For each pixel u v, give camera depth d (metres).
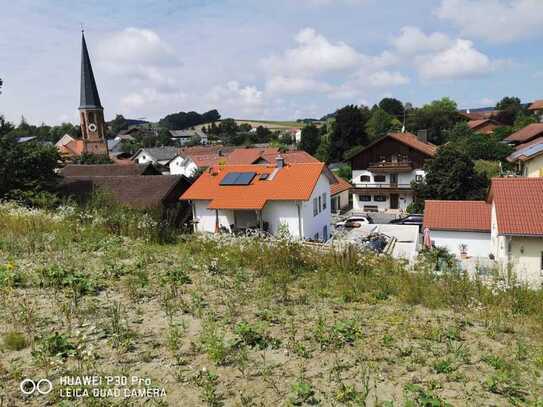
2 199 19.62
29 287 6.59
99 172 34.59
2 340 4.76
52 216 11.95
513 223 15.04
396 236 23.81
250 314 5.96
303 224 22.31
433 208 22.78
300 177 23.38
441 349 5.09
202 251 9.58
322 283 7.75
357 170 41.56
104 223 11.46
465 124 64.25
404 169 38.56
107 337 4.97
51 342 4.57
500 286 7.69
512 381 4.37
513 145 49.94
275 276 7.91
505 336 5.75
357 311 6.42
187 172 57.06
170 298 6.38
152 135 114.19
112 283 6.99
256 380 4.21
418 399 3.85
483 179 31.31
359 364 4.60
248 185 23.75
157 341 4.93
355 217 29.86
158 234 11.22
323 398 3.91
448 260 10.11
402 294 7.26
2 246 8.88
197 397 3.86
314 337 5.24
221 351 4.54
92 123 61.75
